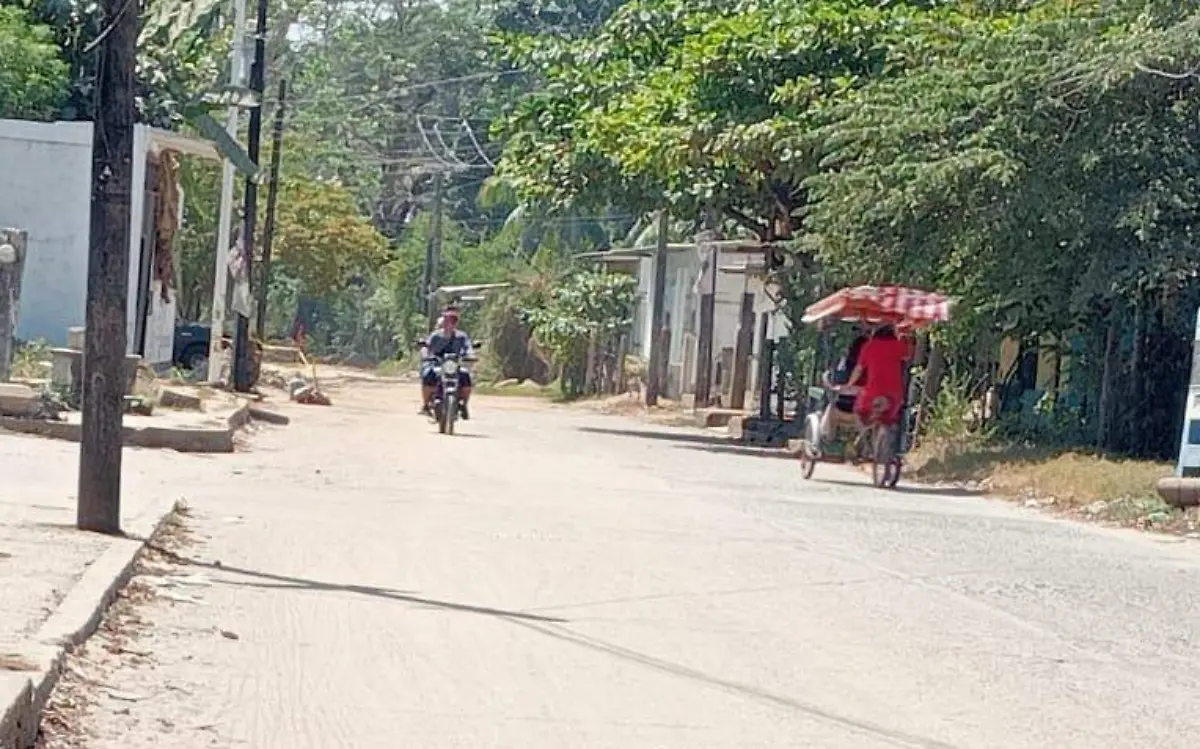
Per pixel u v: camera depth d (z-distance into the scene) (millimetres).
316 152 67750
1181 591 13727
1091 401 27094
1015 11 29047
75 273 29781
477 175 75625
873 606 11922
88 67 32812
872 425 22578
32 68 30891
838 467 26094
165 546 12211
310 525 14180
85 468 11727
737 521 16672
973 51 24719
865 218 24953
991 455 25266
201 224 51312
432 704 8211
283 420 27906
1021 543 16484
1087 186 23484
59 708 7332
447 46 72000
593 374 55531
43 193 29656
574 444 28031
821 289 32281
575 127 35219
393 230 80438
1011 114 23625
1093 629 11555
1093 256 23500
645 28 37125
